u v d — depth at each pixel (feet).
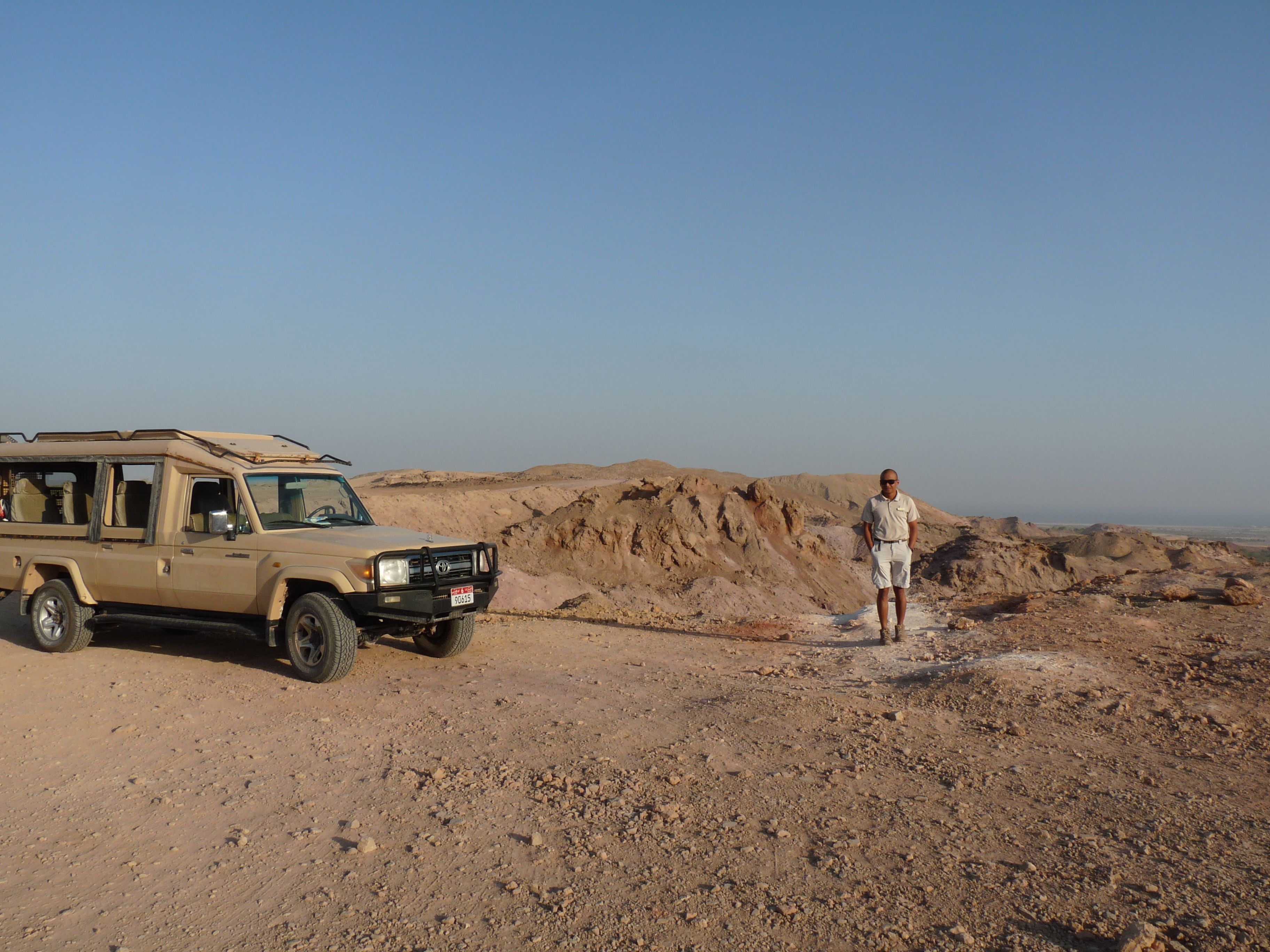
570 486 229.25
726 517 150.71
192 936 12.47
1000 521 353.72
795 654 32.01
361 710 23.82
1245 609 31.17
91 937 12.50
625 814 16.33
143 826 16.42
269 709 24.06
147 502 33.24
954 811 16.05
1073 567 139.54
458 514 164.45
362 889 13.71
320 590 28.07
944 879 13.41
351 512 32.45
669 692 25.70
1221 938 11.37
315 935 12.39
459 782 18.12
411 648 32.76
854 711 22.70
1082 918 12.08
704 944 11.80
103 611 32.27
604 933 12.16
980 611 36.55
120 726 22.56
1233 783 16.99
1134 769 17.95
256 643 33.55
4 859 15.16
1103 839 14.64
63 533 32.53
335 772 19.02
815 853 14.44
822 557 157.69
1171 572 40.52
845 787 17.39
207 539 29.50
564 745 20.49
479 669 28.96
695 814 16.21
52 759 20.27
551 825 15.92
